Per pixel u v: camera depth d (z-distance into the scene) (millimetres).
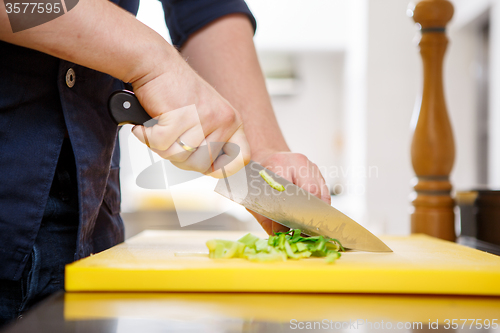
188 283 581
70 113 639
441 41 971
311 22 4273
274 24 4301
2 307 626
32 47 527
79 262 624
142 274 580
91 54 542
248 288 583
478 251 778
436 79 990
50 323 453
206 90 613
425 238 953
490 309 529
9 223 614
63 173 680
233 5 928
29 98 623
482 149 2967
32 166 624
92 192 670
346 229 790
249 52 939
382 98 3008
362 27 3160
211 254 694
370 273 584
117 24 545
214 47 918
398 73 2996
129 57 555
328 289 583
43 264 640
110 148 717
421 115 1009
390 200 2994
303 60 5160
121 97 632
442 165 1003
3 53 605
